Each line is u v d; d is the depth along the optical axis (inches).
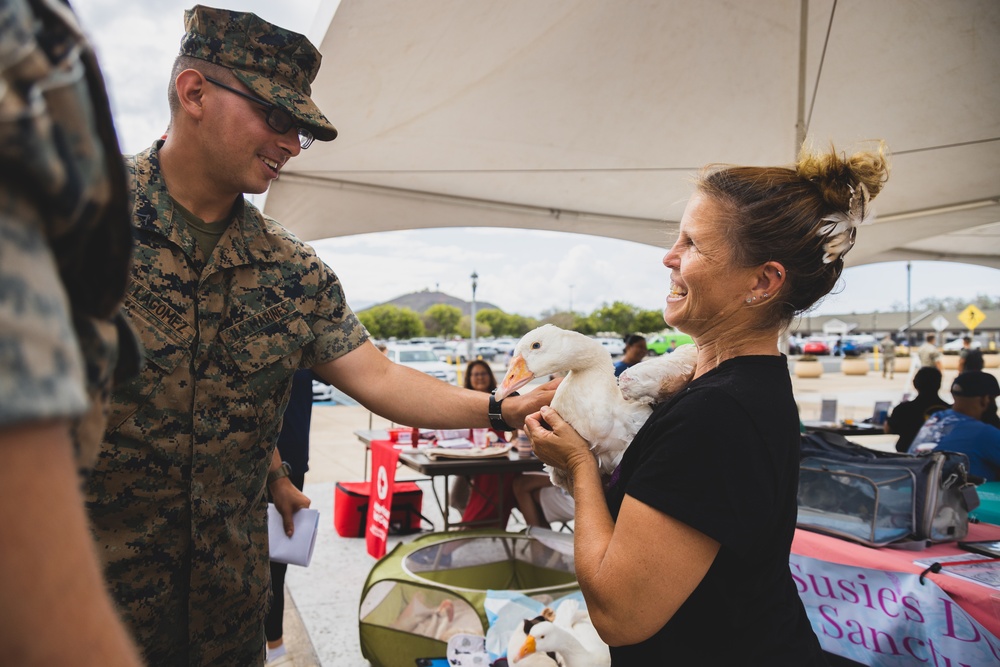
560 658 86.8
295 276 63.6
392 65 154.6
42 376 14.3
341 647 126.3
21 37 14.4
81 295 19.0
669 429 43.5
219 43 56.4
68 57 15.8
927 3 163.3
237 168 58.4
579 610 94.1
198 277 58.1
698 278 48.3
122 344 23.1
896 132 214.5
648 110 203.8
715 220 48.0
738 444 41.5
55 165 15.1
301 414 137.7
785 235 45.9
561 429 54.7
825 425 256.1
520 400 70.2
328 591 154.0
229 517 58.9
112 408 52.4
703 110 206.8
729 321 48.5
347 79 156.9
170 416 54.8
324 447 352.5
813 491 102.9
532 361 59.2
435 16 139.0
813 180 48.7
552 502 172.6
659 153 228.8
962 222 285.0
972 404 159.0
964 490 97.0
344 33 138.0
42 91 15.2
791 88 199.5
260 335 60.0
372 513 178.5
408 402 69.2
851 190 47.8
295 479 137.1
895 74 189.8
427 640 100.2
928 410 212.7
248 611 61.1
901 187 253.3
